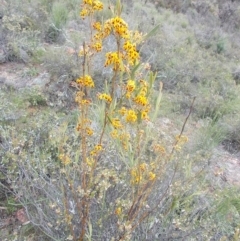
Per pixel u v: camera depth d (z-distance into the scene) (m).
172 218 2.43
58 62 4.36
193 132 4.07
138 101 1.83
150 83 1.93
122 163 2.60
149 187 2.20
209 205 2.81
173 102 4.70
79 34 5.18
